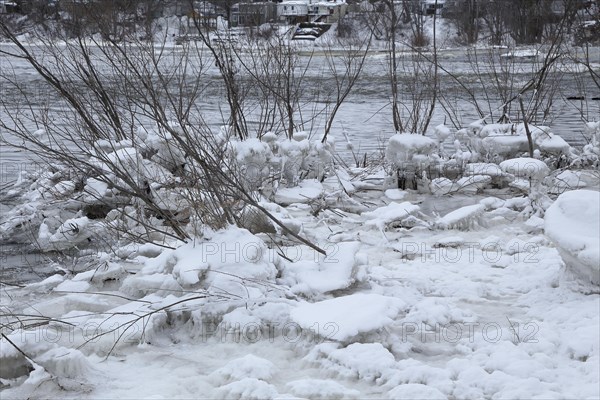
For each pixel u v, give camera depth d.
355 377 5.09
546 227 6.77
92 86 9.48
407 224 9.14
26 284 7.49
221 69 11.39
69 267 7.94
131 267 7.64
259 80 11.92
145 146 9.79
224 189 7.75
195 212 7.35
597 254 6.31
